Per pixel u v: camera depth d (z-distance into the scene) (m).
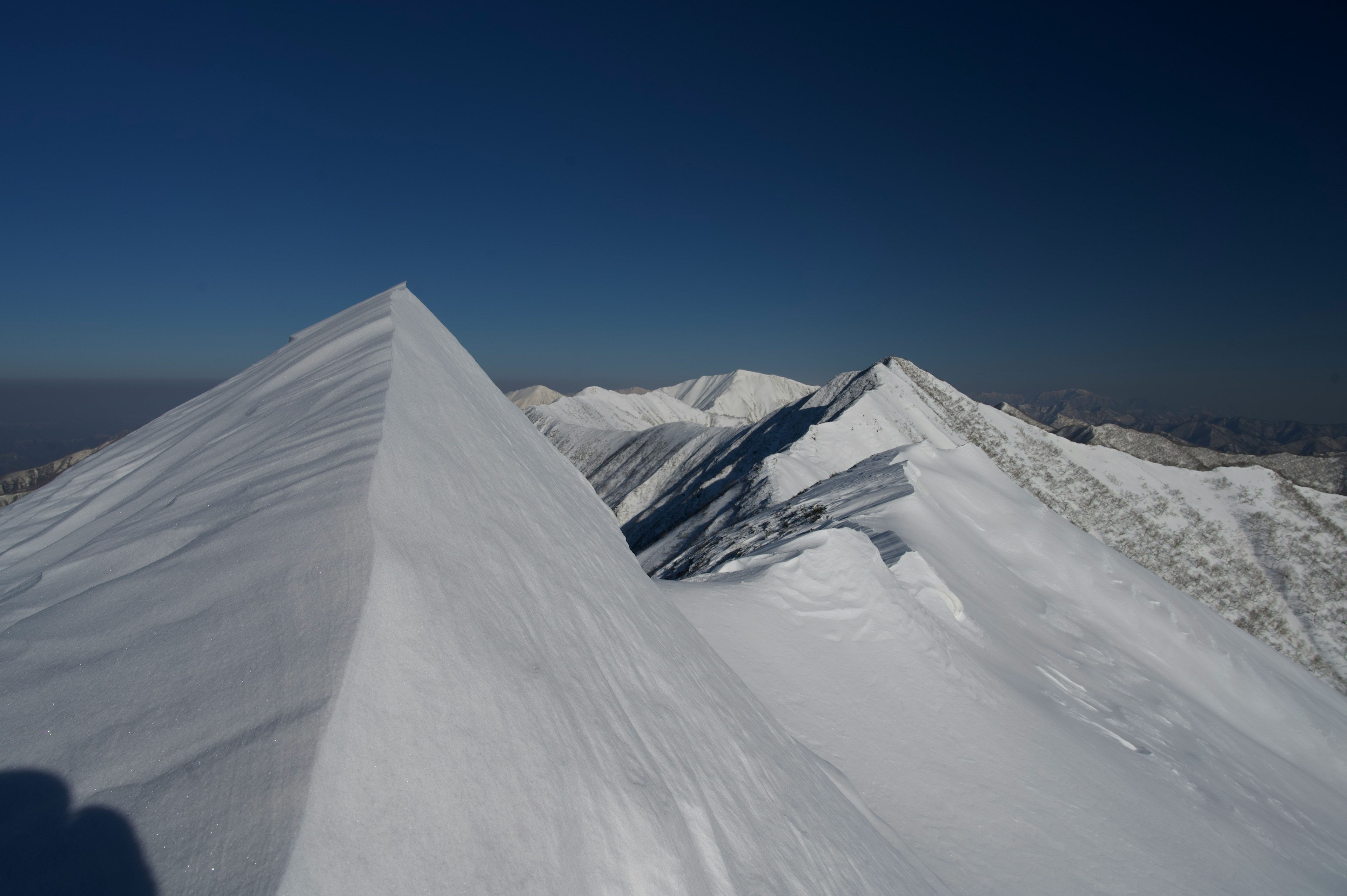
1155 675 19.22
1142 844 9.12
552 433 189.00
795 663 10.38
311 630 1.72
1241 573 83.38
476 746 1.73
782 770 5.05
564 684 2.48
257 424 5.50
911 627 12.17
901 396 115.12
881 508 22.48
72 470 9.82
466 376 9.61
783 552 13.95
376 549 1.99
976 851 7.75
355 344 7.77
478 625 2.17
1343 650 70.31
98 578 2.62
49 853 1.22
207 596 2.03
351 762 1.38
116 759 1.45
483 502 3.60
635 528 91.56
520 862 1.58
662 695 3.74
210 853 1.17
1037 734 10.99
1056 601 22.27
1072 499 98.38
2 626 2.34
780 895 2.87
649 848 2.09
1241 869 9.70
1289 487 95.12
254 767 1.34
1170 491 99.06
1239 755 16.06
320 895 1.09
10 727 1.58
